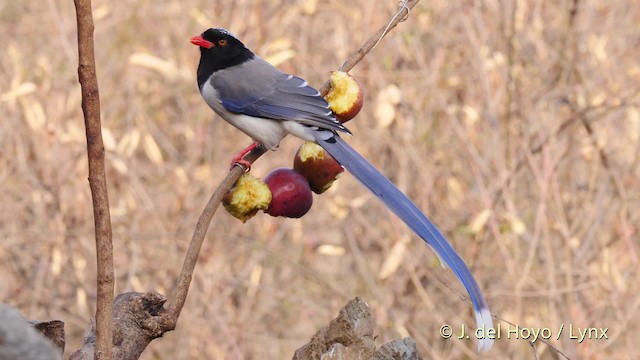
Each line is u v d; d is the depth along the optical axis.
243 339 12.16
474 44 12.66
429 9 13.18
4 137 12.87
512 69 12.77
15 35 15.01
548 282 11.55
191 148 13.58
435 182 12.62
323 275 12.65
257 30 13.48
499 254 12.07
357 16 13.27
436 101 12.84
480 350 5.09
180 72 13.87
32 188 12.76
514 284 11.30
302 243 13.05
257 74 7.91
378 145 12.80
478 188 12.27
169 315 5.06
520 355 11.25
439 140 12.78
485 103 12.76
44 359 3.75
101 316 4.61
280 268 13.01
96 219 4.62
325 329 4.98
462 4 12.99
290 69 13.29
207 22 13.62
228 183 5.61
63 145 12.84
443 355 11.78
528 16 13.55
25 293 12.51
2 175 12.75
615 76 13.35
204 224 5.29
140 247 12.66
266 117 7.79
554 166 11.66
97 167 4.59
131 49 14.57
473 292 5.38
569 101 12.84
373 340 4.99
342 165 6.30
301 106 7.68
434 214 12.50
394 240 12.43
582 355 10.67
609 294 11.64
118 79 14.48
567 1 13.45
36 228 12.65
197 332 11.98
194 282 12.45
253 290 12.25
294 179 5.88
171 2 14.63
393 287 12.26
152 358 12.08
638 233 12.56
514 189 12.28
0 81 13.72
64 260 12.58
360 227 12.95
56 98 13.41
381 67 13.05
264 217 13.08
